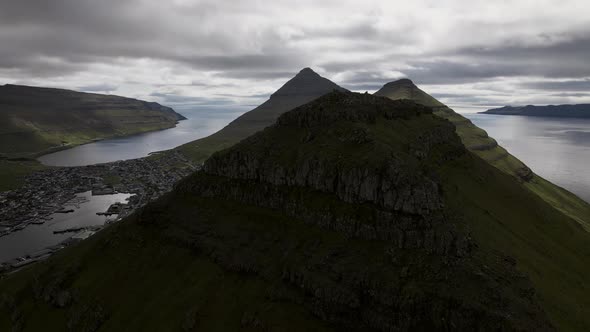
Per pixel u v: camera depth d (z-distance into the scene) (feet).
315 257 349.00
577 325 259.19
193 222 461.78
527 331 232.73
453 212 330.13
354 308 306.35
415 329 270.05
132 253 457.68
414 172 343.87
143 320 381.19
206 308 367.45
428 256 295.07
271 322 330.13
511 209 439.63
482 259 285.84
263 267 377.09
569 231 439.63
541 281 295.69
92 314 403.95
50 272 477.36
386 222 328.90
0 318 460.55
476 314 247.70
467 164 501.15
